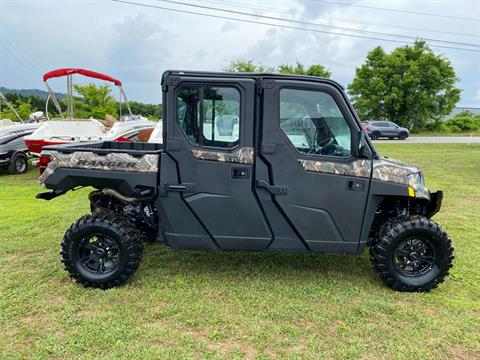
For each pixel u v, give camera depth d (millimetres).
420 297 3500
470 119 43188
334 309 3268
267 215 3477
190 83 3354
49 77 10539
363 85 40750
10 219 5984
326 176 3416
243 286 3662
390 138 27984
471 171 11234
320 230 3496
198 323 3035
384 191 3453
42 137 9109
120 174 3516
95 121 9727
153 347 2723
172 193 3492
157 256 4402
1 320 3064
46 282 3742
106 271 3621
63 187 3604
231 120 3398
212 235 3547
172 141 3418
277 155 3385
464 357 2676
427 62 39125
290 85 3336
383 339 2861
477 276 3926
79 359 2598
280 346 2764
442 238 3496
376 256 3564
